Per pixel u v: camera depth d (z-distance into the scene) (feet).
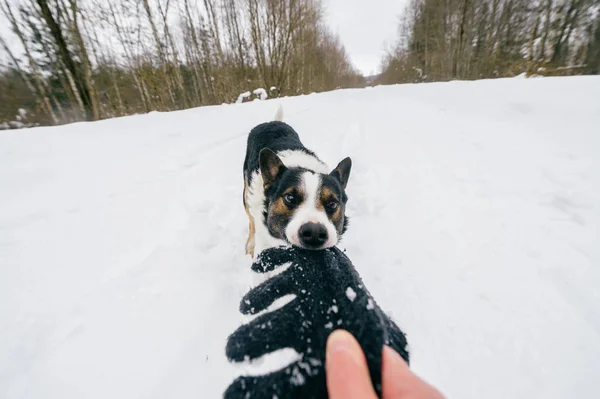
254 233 1.53
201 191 2.02
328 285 0.45
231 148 2.90
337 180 1.31
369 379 0.30
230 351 0.41
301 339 0.38
